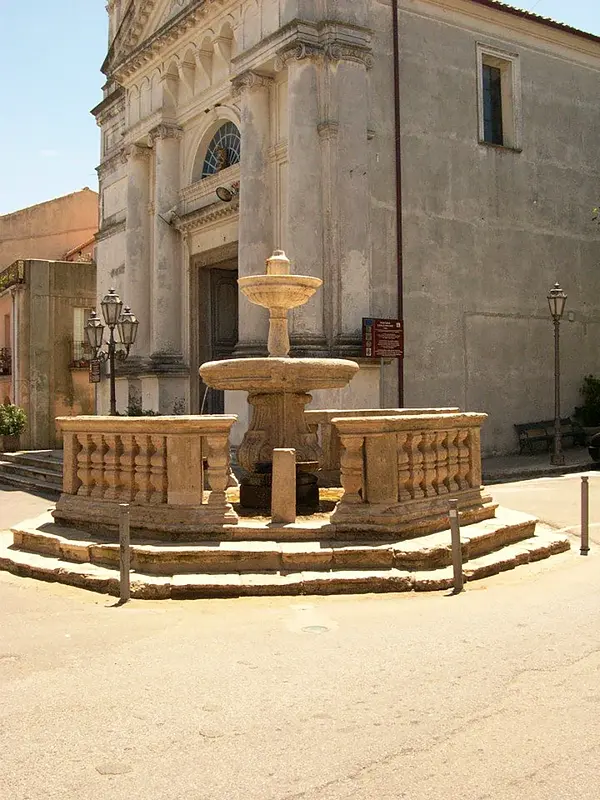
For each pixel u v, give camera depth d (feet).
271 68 62.13
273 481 28.37
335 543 26.63
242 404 61.05
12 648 19.79
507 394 69.46
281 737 14.17
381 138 61.93
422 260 64.13
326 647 19.17
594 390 74.84
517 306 70.54
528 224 71.92
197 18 70.44
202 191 74.69
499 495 48.03
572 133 76.18
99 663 18.43
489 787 12.28
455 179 66.69
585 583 25.48
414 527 27.63
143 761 13.35
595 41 77.00
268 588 24.36
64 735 14.44
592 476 57.36
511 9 69.92
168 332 77.82
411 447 28.40
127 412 72.54
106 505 29.99
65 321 104.63
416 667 17.61
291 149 57.93
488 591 24.62
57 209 131.54
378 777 12.66
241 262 63.10
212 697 16.12
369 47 60.08
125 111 85.76
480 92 69.00
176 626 21.36
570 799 11.91
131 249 82.12
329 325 57.77
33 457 80.38
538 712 15.02
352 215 58.34
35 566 27.86
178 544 26.76
